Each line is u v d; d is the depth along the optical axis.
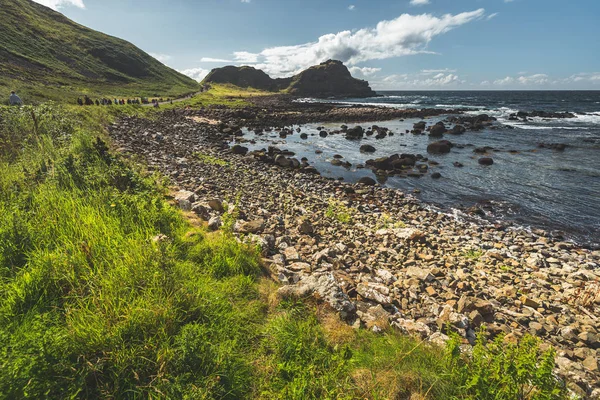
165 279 4.15
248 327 4.01
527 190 18.69
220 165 20.00
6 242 4.53
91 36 98.94
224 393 3.07
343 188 18.77
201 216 8.09
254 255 6.02
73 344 3.08
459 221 14.45
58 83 54.06
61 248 4.55
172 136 27.92
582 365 5.29
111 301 3.68
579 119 53.50
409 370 3.58
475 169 23.75
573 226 13.92
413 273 8.09
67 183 7.31
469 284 7.98
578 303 7.59
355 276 7.42
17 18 74.88
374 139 37.66
